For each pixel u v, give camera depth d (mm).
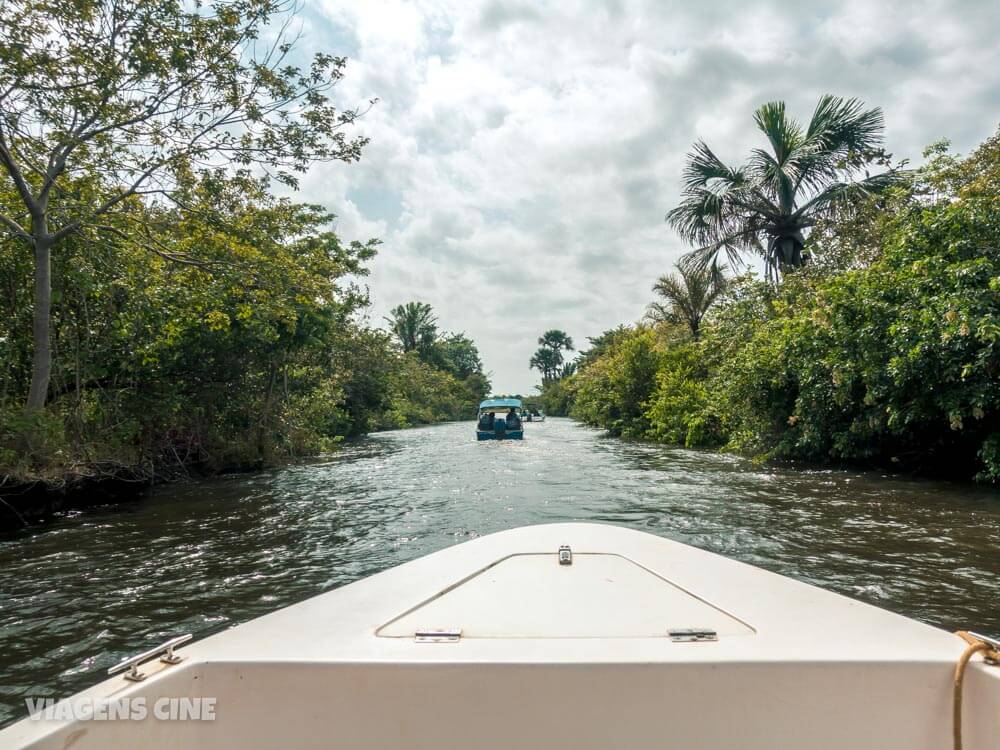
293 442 17312
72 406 11008
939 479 10250
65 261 10289
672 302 29406
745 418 14609
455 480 11961
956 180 12422
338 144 10297
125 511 8836
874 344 10102
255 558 6059
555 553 2799
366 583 2352
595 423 37094
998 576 4953
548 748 1524
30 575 5504
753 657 1557
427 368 63969
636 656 1571
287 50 9820
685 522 7219
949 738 1534
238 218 11883
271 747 1553
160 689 1470
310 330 15500
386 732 1541
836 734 1523
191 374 13914
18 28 8148
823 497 8758
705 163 21031
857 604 2061
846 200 17641
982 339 8180
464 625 1893
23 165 9914
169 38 8875
